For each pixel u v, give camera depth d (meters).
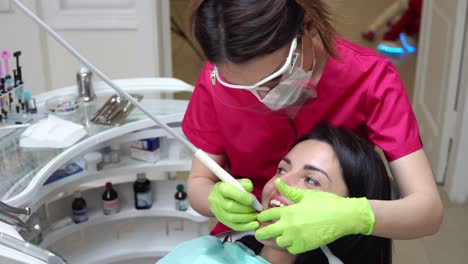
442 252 2.72
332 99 1.39
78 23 2.93
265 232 1.15
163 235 2.24
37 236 1.89
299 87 1.24
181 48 4.80
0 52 2.87
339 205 1.14
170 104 2.06
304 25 1.13
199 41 1.09
